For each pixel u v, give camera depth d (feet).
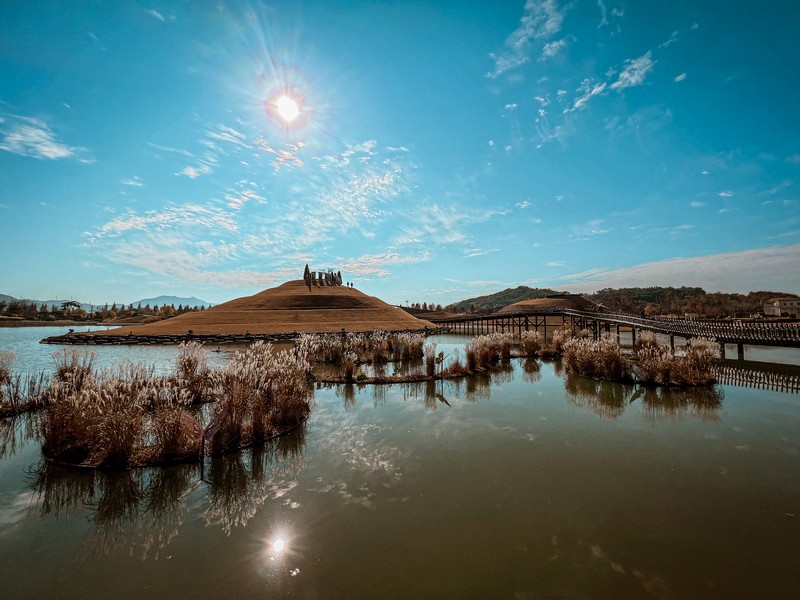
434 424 35.94
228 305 258.98
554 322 257.75
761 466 26.61
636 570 16.05
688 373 53.78
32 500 22.39
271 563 16.74
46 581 15.60
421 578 15.65
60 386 32.12
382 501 21.97
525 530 19.04
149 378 39.45
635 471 25.81
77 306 449.06
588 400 44.98
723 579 15.51
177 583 15.51
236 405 30.60
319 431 33.91
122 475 25.36
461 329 238.89
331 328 196.85
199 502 22.09
